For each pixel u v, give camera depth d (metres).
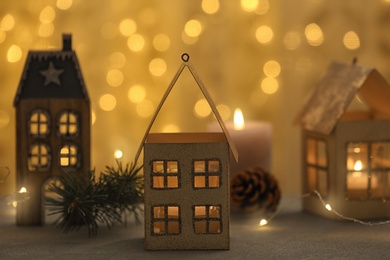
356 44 1.38
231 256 0.84
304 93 1.41
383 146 1.05
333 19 1.40
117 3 1.37
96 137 1.40
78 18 1.36
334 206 0.99
